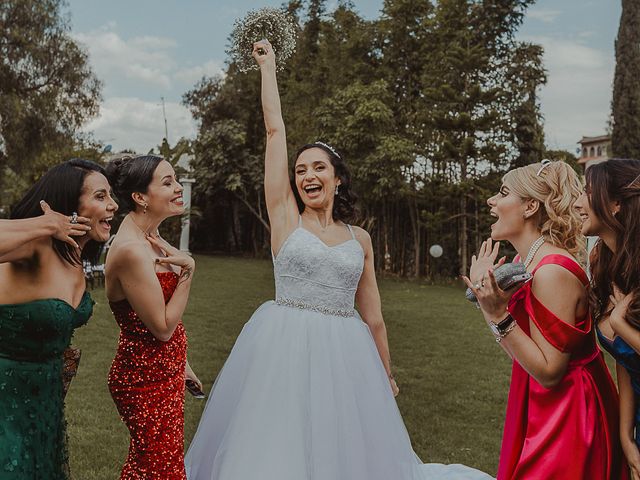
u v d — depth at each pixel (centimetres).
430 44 1850
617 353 198
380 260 1931
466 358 728
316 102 2061
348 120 1772
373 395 254
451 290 1516
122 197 267
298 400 237
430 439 450
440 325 953
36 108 1688
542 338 200
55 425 214
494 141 1634
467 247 1759
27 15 1670
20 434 199
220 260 2178
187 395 534
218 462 236
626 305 191
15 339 200
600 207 196
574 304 203
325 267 258
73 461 373
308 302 258
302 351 246
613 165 200
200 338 766
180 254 254
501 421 496
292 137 1994
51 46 1702
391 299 1266
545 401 208
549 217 219
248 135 2411
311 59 2239
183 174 2033
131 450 255
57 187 214
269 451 227
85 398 501
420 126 1789
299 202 282
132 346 251
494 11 1711
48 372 207
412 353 748
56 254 211
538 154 1694
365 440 247
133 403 250
